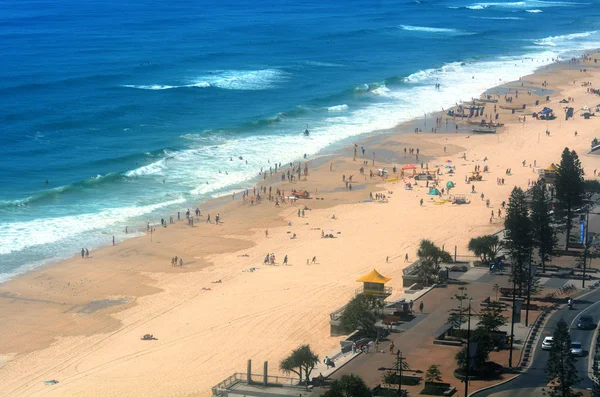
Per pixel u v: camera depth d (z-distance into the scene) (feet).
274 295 295.69
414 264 307.37
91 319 276.62
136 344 255.91
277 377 216.54
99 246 351.05
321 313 278.05
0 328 268.41
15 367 240.53
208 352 248.11
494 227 372.58
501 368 215.10
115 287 306.14
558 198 328.08
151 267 327.88
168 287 306.76
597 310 256.73
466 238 356.59
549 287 280.92
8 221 375.66
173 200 415.44
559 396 180.04
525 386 203.41
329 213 399.65
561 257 317.63
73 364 242.17
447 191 429.79
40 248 345.92
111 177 440.86
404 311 257.55
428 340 238.07
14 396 221.46
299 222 386.32
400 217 391.86
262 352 246.47
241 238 364.17
